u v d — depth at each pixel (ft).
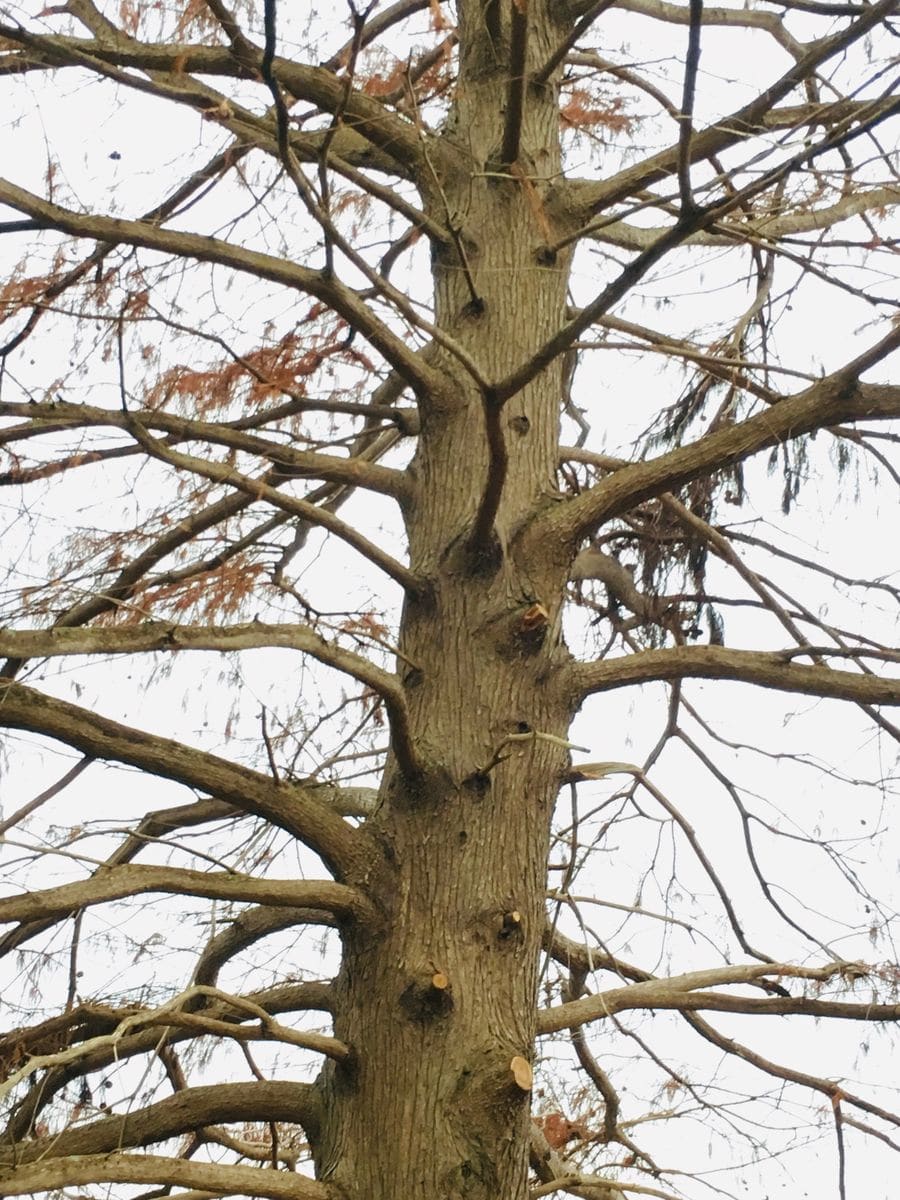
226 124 16.15
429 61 17.37
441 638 17.78
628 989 18.70
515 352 19.47
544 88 21.38
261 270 16.43
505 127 18.01
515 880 16.81
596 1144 21.15
